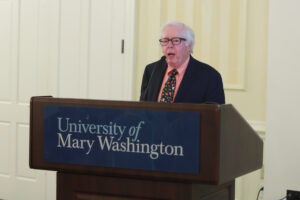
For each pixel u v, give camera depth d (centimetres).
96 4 664
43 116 200
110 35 654
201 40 597
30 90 734
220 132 179
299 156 431
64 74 692
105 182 196
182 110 181
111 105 190
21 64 741
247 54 571
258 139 220
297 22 428
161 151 184
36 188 734
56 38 696
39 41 723
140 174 187
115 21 650
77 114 195
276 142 439
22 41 739
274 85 437
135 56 638
